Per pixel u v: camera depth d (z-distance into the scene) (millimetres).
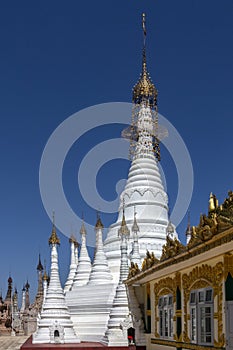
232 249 13953
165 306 22156
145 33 62281
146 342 26281
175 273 20234
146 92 60062
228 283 14461
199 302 17141
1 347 49594
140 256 42719
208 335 16234
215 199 14078
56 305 41031
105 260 46312
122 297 35469
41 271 82188
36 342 39438
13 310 86500
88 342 40500
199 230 14391
